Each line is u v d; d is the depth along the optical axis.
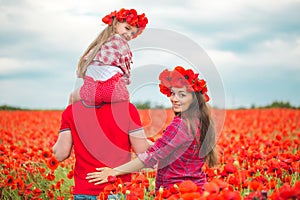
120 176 3.88
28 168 5.70
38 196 4.94
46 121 14.34
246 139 7.00
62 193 5.34
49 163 5.20
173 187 3.34
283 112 16.73
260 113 17.22
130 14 4.08
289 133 10.05
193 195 2.75
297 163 4.79
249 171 4.24
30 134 8.53
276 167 4.39
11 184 4.93
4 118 14.21
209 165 4.30
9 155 5.93
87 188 3.83
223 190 2.91
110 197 3.66
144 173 5.07
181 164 3.95
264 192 3.04
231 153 6.11
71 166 6.20
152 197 3.93
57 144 4.00
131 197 3.34
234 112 17.83
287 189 2.87
